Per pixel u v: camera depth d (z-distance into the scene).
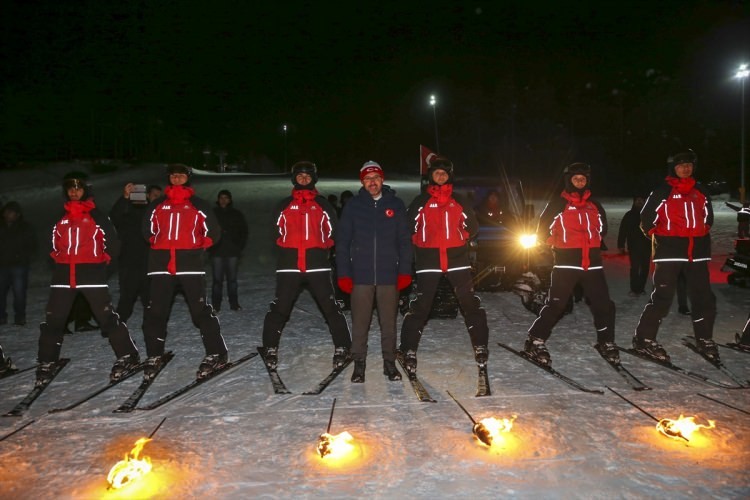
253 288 10.80
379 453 3.72
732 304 8.42
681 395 4.69
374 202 5.18
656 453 3.67
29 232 7.82
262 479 3.42
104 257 5.31
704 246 5.61
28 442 3.98
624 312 7.89
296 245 5.41
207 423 4.25
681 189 5.53
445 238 5.26
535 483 3.33
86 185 5.32
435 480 3.38
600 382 5.03
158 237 5.27
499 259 8.80
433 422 4.20
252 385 5.08
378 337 6.72
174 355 6.05
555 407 4.45
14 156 45.72
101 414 4.47
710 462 3.55
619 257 14.41
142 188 7.05
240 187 31.25
